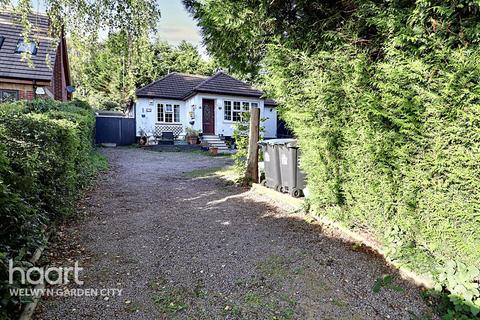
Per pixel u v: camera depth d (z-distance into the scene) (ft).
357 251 12.00
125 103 74.23
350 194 13.30
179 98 65.16
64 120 16.93
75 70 23.91
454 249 9.15
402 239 10.89
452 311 8.24
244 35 17.79
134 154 46.98
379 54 12.00
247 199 20.22
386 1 11.59
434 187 9.46
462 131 8.32
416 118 9.50
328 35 13.96
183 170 32.40
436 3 9.06
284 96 16.06
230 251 12.17
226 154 50.47
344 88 12.34
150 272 10.47
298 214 16.67
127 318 8.07
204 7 17.57
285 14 16.88
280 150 20.53
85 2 17.81
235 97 62.85
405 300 9.02
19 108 18.40
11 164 10.27
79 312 8.21
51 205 13.25
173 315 8.25
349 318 8.27
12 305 7.48
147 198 20.44
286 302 8.91
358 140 12.20
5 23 38.58
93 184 23.72
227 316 8.26
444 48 8.64
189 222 15.60
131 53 20.25
